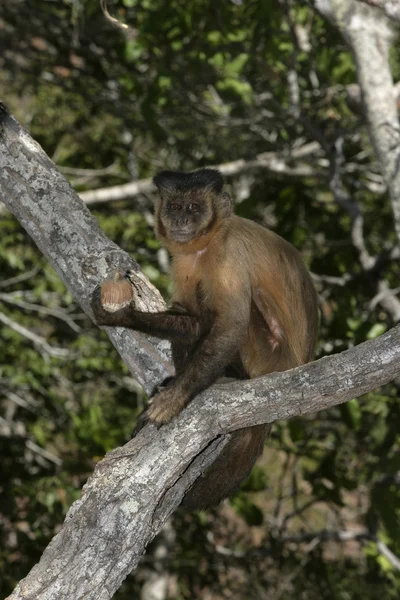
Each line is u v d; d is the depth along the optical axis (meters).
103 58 17.66
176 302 8.20
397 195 10.52
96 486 6.11
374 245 17.84
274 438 14.92
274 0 13.27
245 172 16.23
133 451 6.25
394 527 13.13
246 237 7.98
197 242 7.82
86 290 7.39
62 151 18.89
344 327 12.40
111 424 15.46
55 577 5.85
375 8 9.95
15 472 16.48
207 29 14.25
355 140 16.84
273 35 13.91
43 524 14.98
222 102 15.75
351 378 5.98
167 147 18.03
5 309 17.31
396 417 13.20
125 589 18.44
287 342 8.02
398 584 14.32
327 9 10.95
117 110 17.03
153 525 6.33
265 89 16.48
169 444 6.22
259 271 7.93
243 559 16.84
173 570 17.64
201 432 6.23
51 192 7.71
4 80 19.72
